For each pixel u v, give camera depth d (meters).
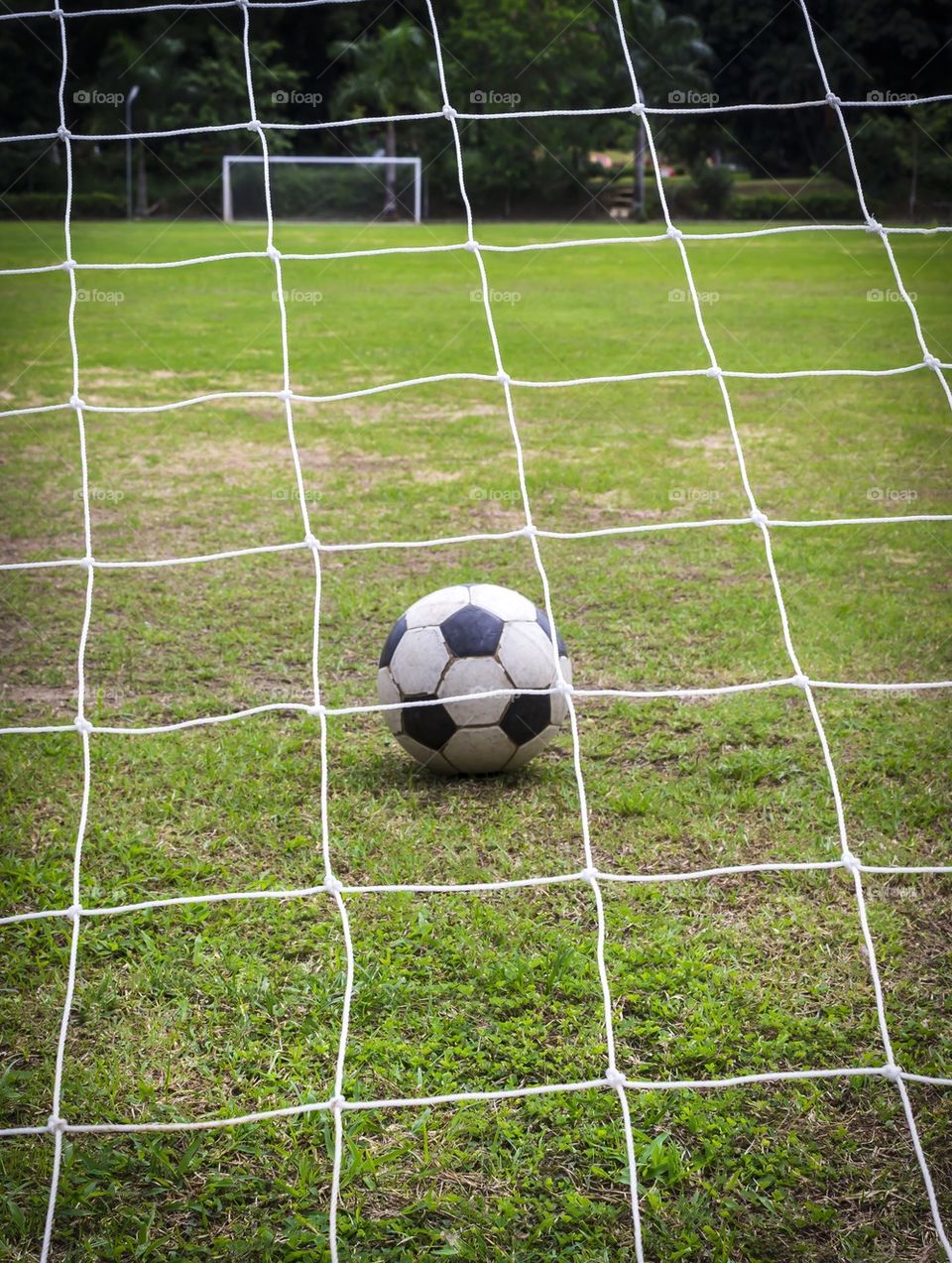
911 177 55.44
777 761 5.57
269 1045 3.71
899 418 13.66
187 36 61.50
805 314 22.20
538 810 5.18
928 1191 2.97
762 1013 3.81
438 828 5.01
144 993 3.97
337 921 4.36
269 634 7.41
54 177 56.41
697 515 9.92
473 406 14.75
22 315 22.88
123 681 6.71
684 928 4.30
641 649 7.07
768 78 61.78
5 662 6.96
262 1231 3.06
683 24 58.41
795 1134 3.36
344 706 6.32
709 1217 3.07
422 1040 3.73
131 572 8.59
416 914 4.37
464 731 5.30
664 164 65.31
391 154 58.91
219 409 14.58
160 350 18.55
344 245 37.34
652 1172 3.23
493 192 60.19
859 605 7.71
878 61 58.91
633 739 5.95
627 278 30.16
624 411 14.39
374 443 12.79
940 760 5.58
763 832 4.98
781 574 8.41
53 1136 3.38
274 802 5.24
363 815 5.13
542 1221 3.05
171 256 33.72
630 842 4.91
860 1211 3.11
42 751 5.75
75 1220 3.11
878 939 4.23
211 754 5.67
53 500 10.47
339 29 66.31
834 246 38.69
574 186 59.94
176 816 5.13
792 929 4.29
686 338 19.25
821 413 14.04
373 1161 3.25
